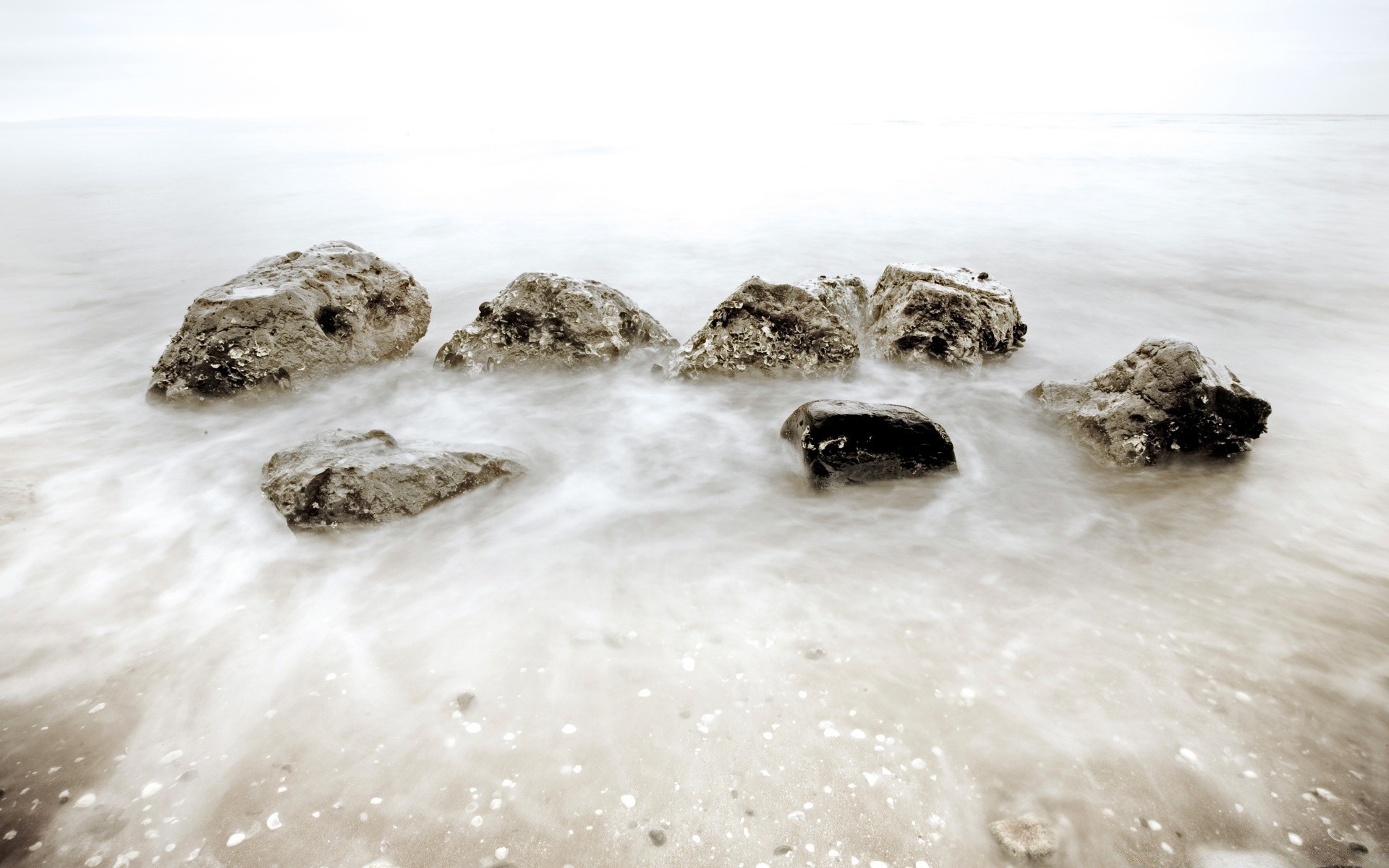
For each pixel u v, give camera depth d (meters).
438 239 12.83
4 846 2.10
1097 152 24.33
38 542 3.67
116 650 2.89
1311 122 45.41
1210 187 16.78
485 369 5.91
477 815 2.17
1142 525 3.71
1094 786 2.23
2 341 7.42
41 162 30.64
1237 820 2.12
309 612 3.11
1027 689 2.60
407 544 3.59
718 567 3.40
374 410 5.41
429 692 2.64
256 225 14.73
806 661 2.75
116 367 6.59
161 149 37.50
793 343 5.75
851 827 2.12
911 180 18.55
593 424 5.18
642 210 14.96
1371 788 2.21
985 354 6.14
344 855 2.06
